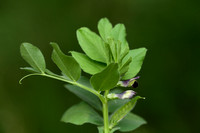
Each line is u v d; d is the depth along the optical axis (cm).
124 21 96
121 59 34
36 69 34
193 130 88
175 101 89
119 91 38
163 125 88
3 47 90
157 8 94
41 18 95
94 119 35
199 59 91
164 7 94
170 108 88
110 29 36
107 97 34
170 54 92
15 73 90
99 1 97
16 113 88
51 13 95
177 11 93
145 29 94
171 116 88
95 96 37
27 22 93
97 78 32
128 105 34
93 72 34
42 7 95
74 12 96
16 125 88
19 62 91
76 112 36
